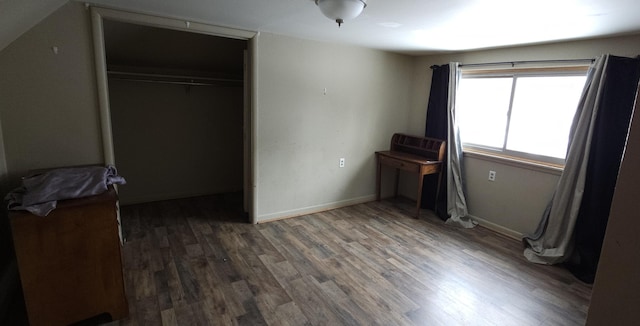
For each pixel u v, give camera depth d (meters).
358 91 3.94
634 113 0.56
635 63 2.50
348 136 4.00
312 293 2.29
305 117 3.61
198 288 2.30
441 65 3.96
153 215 3.63
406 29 2.75
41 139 2.36
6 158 2.28
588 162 2.72
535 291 2.41
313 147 3.75
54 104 2.36
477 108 3.79
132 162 3.89
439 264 2.77
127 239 3.02
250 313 2.06
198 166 4.34
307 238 3.18
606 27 2.35
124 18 2.47
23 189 1.86
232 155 4.56
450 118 3.76
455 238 3.31
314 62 3.53
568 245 2.82
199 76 4.11
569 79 2.99
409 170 3.86
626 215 0.59
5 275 2.11
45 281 1.76
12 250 2.32
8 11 1.70
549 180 3.07
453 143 3.78
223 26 2.89
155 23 2.59
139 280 2.37
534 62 3.13
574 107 2.98
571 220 2.79
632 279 0.60
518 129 3.41
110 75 3.56
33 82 2.28
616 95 2.58
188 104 4.12
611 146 2.62
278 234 3.24
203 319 1.99
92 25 2.38
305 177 3.77
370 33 3.01
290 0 2.12
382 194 4.53
